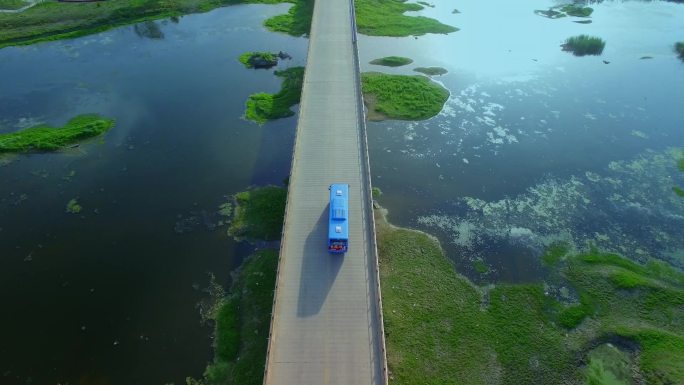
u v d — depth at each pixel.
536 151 44.66
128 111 49.47
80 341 28.36
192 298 30.66
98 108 49.81
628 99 52.97
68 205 38.06
